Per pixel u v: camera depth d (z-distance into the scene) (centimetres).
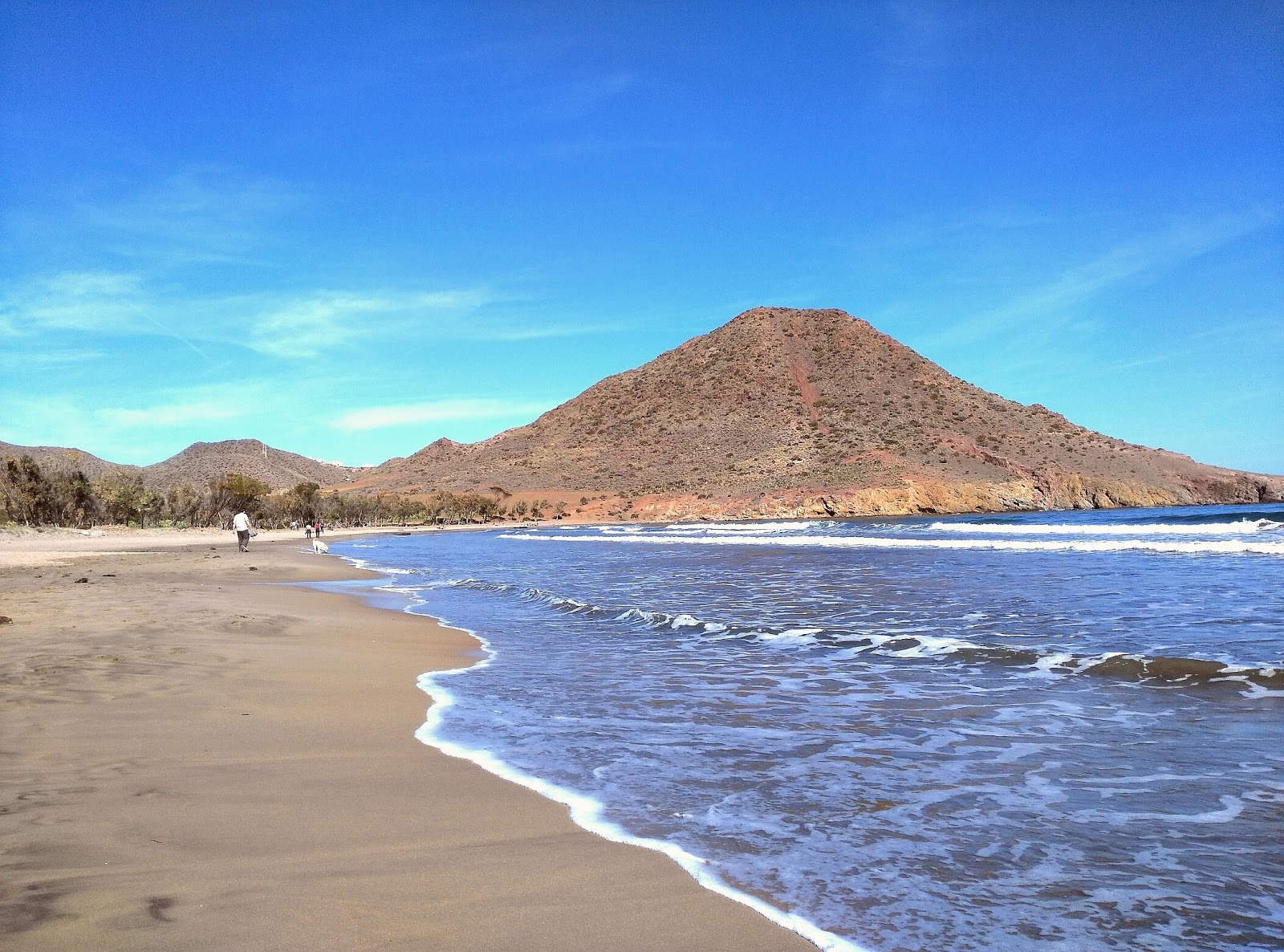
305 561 3025
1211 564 2089
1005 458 11750
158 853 374
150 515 6600
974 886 359
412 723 664
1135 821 436
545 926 315
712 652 1032
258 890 339
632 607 1485
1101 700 724
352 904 329
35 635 1012
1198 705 692
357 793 479
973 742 605
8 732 588
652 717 695
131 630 1070
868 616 1311
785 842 412
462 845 400
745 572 2212
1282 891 349
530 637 1170
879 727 653
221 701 711
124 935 295
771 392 15150
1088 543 3177
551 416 17850
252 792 472
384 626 1284
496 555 3425
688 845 405
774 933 313
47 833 395
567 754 577
